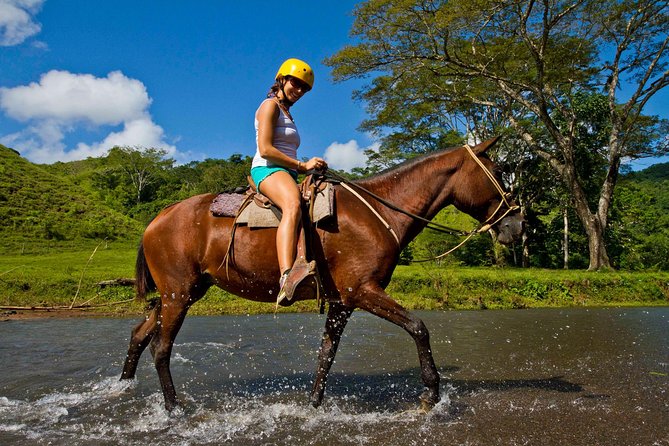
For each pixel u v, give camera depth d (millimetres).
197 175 82438
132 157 63469
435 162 4523
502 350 7316
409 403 4555
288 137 4262
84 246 28297
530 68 22375
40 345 7266
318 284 3934
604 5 20031
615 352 7230
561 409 4316
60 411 4270
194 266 4430
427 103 23969
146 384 5172
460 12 17875
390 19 19281
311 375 5652
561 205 29172
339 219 4098
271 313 11406
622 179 30578
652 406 4426
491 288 15117
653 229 34938
